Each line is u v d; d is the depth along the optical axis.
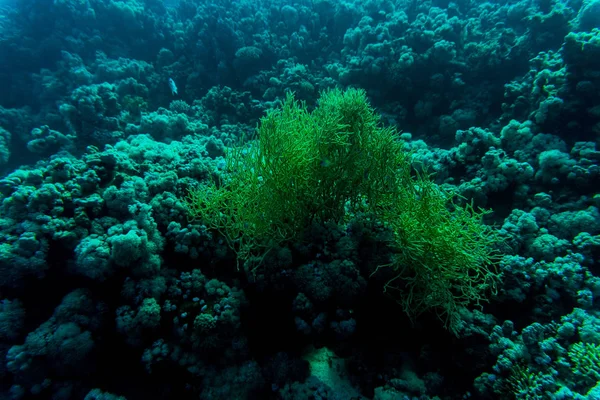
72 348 3.21
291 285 3.70
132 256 3.45
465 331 3.55
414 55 8.23
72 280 3.70
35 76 9.92
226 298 3.66
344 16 10.68
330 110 3.72
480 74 7.99
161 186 4.37
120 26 11.30
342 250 3.71
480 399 3.36
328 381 3.63
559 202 4.75
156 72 11.22
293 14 10.91
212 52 10.58
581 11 6.55
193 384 3.61
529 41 7.27
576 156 4.93
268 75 10.20
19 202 3.69
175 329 3.54
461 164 5.94
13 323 3.36
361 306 3.83
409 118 9.00
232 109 9.76
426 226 3.35
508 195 5.27
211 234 4.09
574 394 2.72
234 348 3.62
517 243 4.32
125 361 3.66
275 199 3.51
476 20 8.73
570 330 3.22
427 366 3.70
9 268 3.31
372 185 3.74
